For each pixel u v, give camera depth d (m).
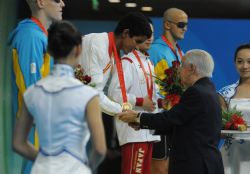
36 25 11.16
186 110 10.33
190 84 10.69
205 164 10.24
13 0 15.18
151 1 18.58
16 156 12.88
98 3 18.25
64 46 7.94
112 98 12.66
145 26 12.18
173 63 13.04
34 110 7.85
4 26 14.80
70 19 18.30
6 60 14.03
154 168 13.76
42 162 7.73
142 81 13.01
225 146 12.73
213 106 10.39
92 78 12.19
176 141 10.48
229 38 19.06
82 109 7.72
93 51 12.28
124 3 18.41
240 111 12.52
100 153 7.75
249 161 12.72
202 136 10.31
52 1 11.32
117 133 12.98
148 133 12.87
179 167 10.38
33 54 10.88
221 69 19.02
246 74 13.44
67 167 7.64
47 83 7.91
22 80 10.90
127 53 12.76
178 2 18.75
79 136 7.75
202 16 19.00
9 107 13.40
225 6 18.89
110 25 18.41
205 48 19.08
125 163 12.88
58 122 7.70
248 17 19.00
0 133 12.96
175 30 14.94
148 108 12.68
